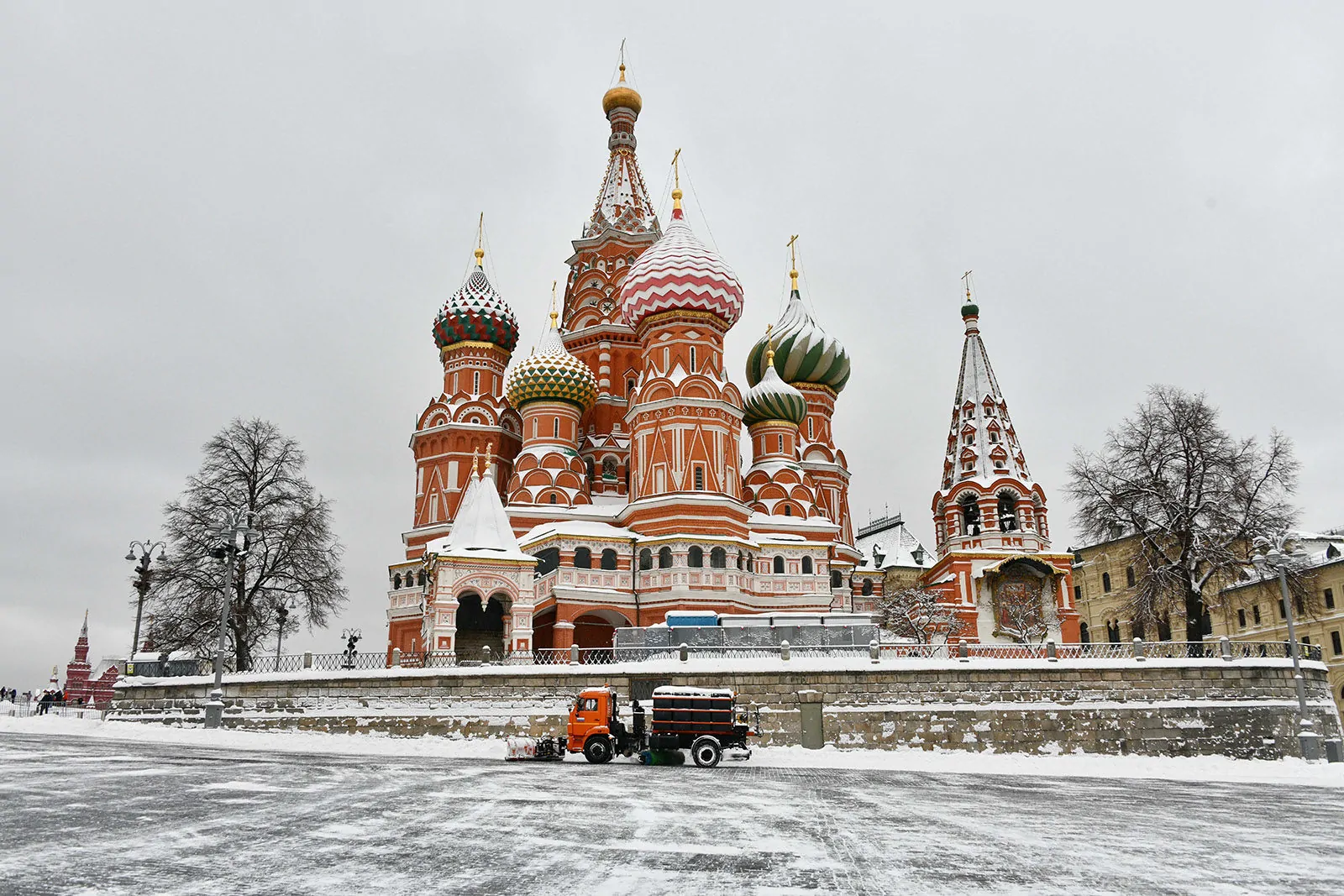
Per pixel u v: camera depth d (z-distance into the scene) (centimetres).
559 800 1914
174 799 1736
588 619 5891
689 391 6016
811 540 6381
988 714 3891
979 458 6556
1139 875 1258
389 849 1304
